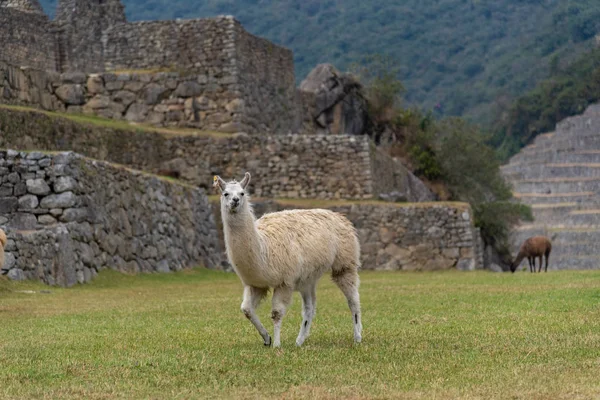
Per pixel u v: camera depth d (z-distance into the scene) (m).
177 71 47.56
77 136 39.06
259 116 49.06
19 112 35.66
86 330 15.19
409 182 55.91
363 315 17.03
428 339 13.13
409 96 164.38
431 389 9.55
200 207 38.03
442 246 40.88
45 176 27.03
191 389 9.77
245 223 12.09
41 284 24.39
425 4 192.62
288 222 12.94
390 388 9.62
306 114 56.81
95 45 53.53
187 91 46.91
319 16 180.62
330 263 13.23
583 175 106.56
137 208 31.55
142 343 13.37
